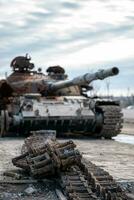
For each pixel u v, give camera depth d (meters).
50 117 24.94
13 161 12.94
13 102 25.80
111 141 24.50
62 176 10.38
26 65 28.98
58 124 25.48
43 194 9.98
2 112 25.00
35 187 10.69
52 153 11.08
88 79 23.41
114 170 13.23
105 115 25.36
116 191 8.67
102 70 22.27
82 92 29.11
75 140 24.42
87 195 8.75
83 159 11.99
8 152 17.50
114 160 15.61
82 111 25.58
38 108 25.16
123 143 23.14
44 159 11.62
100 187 8.66
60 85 26.19
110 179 9.63
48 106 25.45
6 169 13.12
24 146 16.39
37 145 13.90
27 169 12.20
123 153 17.98
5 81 25.64
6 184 11.01
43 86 27.22
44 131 20.12
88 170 10.16
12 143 21.61
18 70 29.14
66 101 26.22
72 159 10.77
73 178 10.06
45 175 11.38
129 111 86.69
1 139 24.20
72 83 25.16
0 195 9.80
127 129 37.12
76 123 25.66
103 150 19.08
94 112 25.89
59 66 29.98
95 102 26.00
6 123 24.86
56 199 9.49
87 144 22.06
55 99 26.34
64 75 29.61
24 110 25.02
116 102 26.50
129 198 8.82
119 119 25.72
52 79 28.66
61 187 10.38
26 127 25.38
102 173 10.03
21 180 11.31
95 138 26.58
